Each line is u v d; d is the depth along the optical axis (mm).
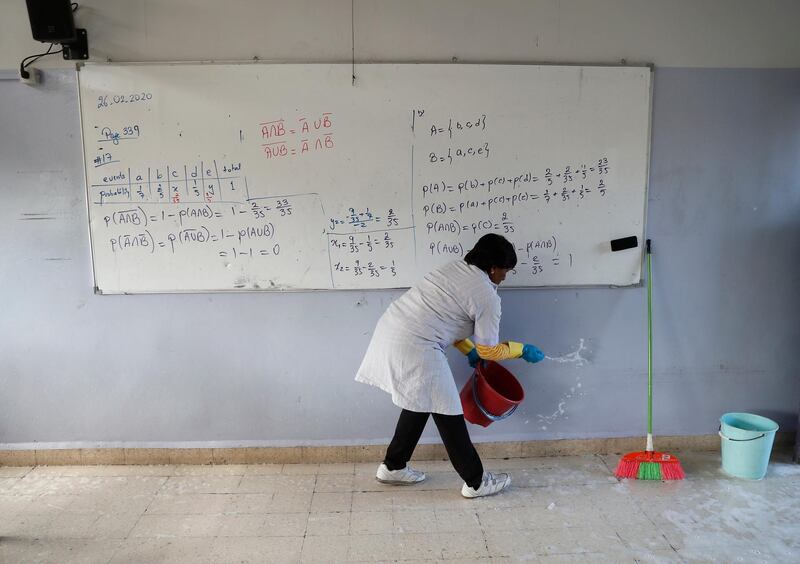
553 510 2584
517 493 2723
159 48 2721
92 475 2893
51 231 2836
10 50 2703
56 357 2920
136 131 2756
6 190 2805
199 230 2836
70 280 2873
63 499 2676
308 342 2943
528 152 2840
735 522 2484
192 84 2732
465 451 2596
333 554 2295
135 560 2256
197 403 2973
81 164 2799
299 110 2766
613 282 2965
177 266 2859
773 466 2963
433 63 2754
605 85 2818
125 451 2986
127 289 2871
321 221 2844
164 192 2805
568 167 2861
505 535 2406
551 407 3061
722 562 2234
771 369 3068
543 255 2922
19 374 2924
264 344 2939
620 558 2262
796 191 2975
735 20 2830
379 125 2789
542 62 2793
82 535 2408
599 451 3076
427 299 2533
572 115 2830
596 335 3014
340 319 2930
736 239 2992
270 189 2814
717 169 2934
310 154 2797
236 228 2838
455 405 2529
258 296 2902
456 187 2846
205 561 2254
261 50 2740
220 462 3008
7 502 2646
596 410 3068
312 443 3014
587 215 2906
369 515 2551
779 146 2938
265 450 3006
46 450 2975
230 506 2623
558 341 3010
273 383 2969
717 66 2857
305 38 2738
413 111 2785
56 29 2559
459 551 2309
